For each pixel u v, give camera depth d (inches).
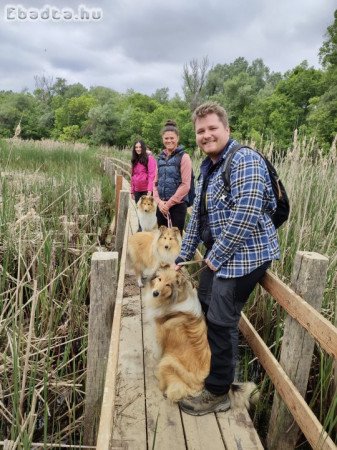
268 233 92.4
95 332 93.4
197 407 100.6
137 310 157.8
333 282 132.6
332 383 103.0
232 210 87.6
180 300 104.9
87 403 98.7
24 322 131.0
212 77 1993.1
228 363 98.3
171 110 1822.1
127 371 117.5
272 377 97.3
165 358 104.9
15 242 154.2
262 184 85.4
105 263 89.2
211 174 98.5
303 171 208.8
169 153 176.6
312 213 188.9
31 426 75.8
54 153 601.9
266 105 1304.1
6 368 104.7
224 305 93.3
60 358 126.1
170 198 173.3
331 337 70.0
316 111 837.2
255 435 95.7
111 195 357.1
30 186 247.6
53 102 2603.3
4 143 514.3
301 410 80.6
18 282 95.3
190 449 89.8
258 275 92.0
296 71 1379.2
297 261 90.7
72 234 193.3
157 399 105.8
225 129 94.5
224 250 88.0
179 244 175.0
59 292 149.1
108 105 1925.4
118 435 92.4
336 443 90.9
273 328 136.3
